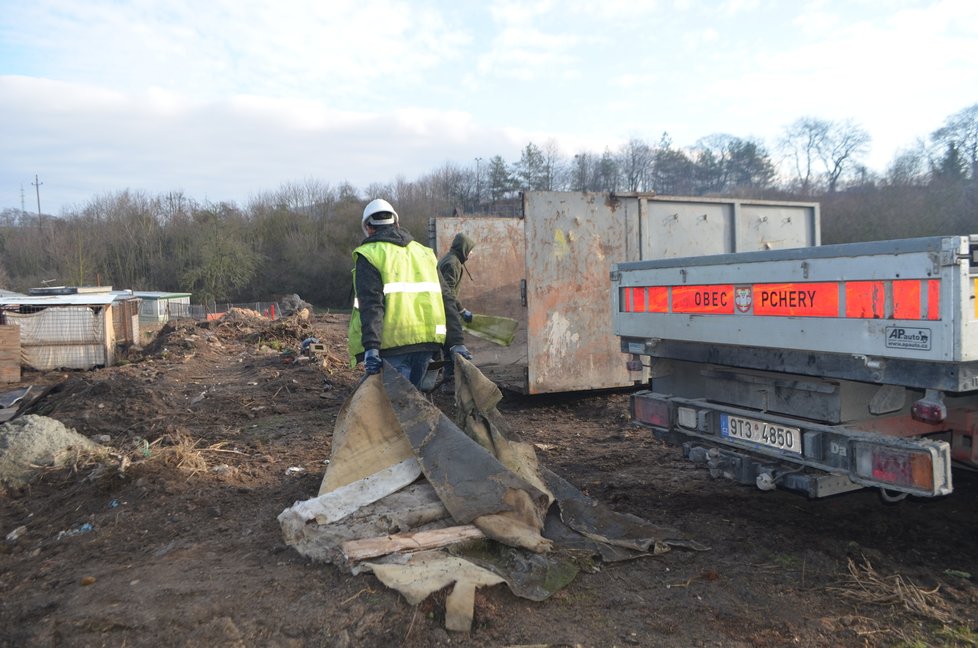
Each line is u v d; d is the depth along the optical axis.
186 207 54.91
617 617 3.22
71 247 48.66
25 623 3.27
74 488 5.34
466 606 3.11
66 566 3.99
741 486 5.25
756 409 4.37
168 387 10.07
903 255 3.12
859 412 3.85
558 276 8.36
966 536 4.16
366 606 3.17
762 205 9.48
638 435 7.12
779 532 4.27
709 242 9.16
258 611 3.18
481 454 3.99
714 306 4.24
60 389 10.77
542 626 3.12
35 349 14.69
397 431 4.38
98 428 7.94
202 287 50.09
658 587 3.52
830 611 3.29
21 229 53.06
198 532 4.34
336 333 20.52
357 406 4.39
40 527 4.79
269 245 53.62
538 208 8.23
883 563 3.79
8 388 12.14
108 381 9.68
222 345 16.44
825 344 3.54
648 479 5.50
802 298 3.65
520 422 7.92
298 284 51.94
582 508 4.20
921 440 3.32
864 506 4.72
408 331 4.68
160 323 31.31
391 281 4.62
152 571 3.73
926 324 3.04
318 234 53.94
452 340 5.12
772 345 3.82
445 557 3.51
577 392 9.34
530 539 3.65
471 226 9.88
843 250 3.39
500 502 3.78
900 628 3.13
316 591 3.34
